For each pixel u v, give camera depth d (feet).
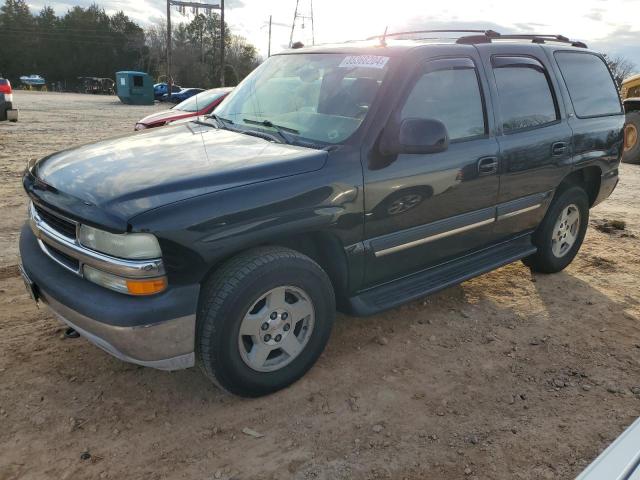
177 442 8.73
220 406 9.61
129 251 8.04
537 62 14.14
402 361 11.27
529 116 13.62
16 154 33.99
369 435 9.05
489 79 12.65
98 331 8.30
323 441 8.87
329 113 11.04
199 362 9.14
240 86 13.89
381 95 10.59
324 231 9.84
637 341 12.46
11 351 10.91
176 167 9.14
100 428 8.95
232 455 8.50
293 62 13.00
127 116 72.79
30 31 279.49
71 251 8.72
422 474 8.25
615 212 23.90
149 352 8.31
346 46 12.64
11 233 17.97
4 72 274.77
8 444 8.52
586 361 11.55
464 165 11.82
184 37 280.92
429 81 11.30
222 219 8.44
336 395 10.05
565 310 13.91
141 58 293.02
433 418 9.53
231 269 8.81
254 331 9.23
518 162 13.14
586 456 8.72
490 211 12.91
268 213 8.88
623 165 38.55
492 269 13.43
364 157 10.14
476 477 8.22
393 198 10.62
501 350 11.86
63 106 90.79
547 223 15.08
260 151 9.91
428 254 11.97
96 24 291.17
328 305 10.14
